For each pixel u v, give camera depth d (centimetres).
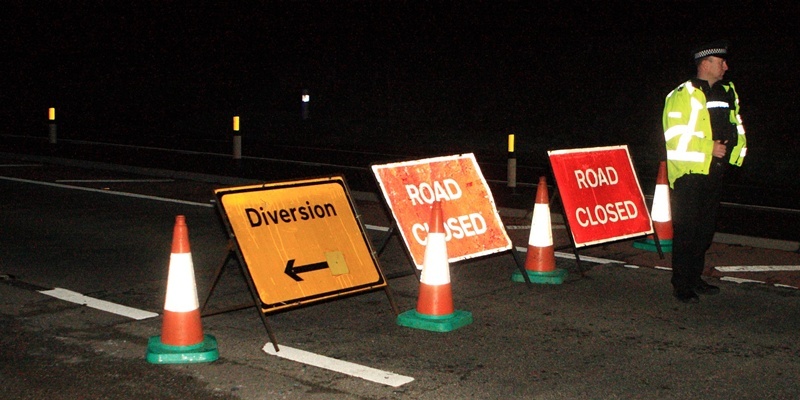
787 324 710
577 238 892
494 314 732
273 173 1762
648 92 2342
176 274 609
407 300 780
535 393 550
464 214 817
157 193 1408
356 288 702
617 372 591
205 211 1238
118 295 783
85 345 641
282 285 658
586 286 833
